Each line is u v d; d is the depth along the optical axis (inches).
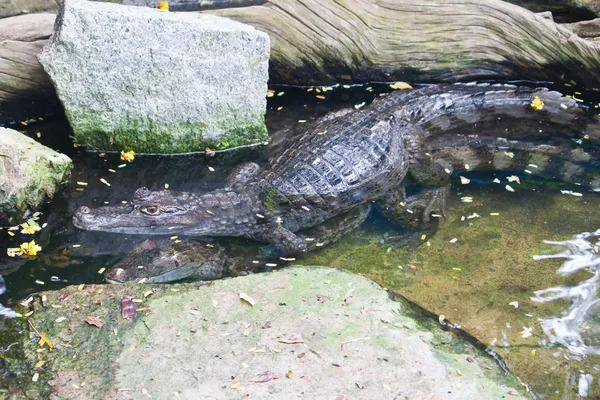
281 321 56.6
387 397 52.3
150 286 59.7
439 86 80.1
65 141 74.0
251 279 60.1
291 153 70.9
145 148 73.4
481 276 62.2
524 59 80.6
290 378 53.2
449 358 54.9
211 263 63.7
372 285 59.9
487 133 76.0
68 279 61.1
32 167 65.3
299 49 79.4
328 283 59.8
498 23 79.1
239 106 72.9
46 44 70.3
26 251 62.8
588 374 55.2
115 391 52.8
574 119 77.6
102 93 70.7
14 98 74.9
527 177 71.2
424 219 67.6
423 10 78.9
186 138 73.3
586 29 79.3
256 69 71.9
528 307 59.6
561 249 64.3
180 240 65.8
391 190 70.7
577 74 80.4
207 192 68.4
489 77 82.7
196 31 69.5
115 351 55.1
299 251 64.9
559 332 57.8
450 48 80.2
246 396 52.3
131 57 69.6
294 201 67.9
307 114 78.5
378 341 55.4
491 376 54.2
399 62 81.0
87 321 57.1
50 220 65.9
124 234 65.5
